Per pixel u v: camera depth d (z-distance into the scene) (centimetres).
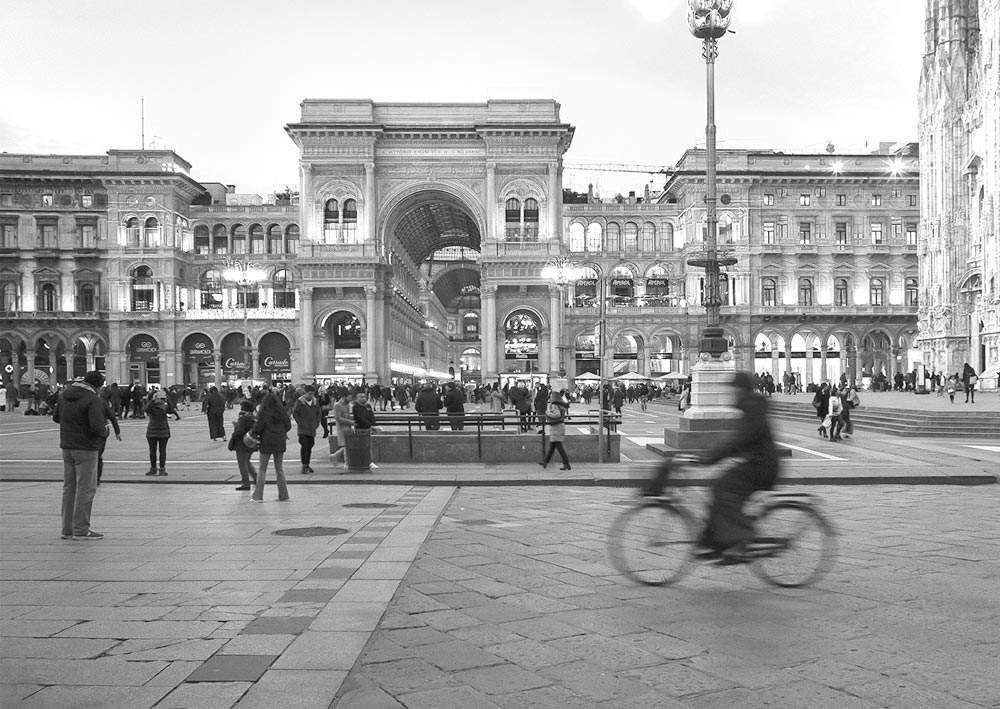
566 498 1617
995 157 6331
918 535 1167
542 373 7569
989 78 6412
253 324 8862
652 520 869
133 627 704
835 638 677
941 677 589
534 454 2238
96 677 584
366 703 544
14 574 904
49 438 3191
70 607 766
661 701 546
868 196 9019
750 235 8919
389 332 8306
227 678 582
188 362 8925
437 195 8112
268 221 9438
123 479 1884
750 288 8869
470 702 546
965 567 947
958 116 7294
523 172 7800
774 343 8981
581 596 818
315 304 7888
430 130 7806
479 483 1844
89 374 1141
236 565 953
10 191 8894
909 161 9000
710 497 852
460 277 14812
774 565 869
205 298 9269
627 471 2012
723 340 2461
